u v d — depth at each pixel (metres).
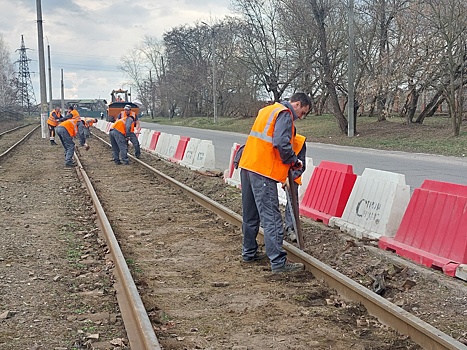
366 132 31.77
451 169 16.48
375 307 4.93
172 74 82.50
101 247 7.74
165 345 4.36
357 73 31.69
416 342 4.32
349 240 7.15
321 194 8.96
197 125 57.28
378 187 7.58
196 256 7.24
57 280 6.18
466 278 5.53
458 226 5.99
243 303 5.41
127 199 11.95
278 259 6.37
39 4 34.03
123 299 5.45
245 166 6.49
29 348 4.39
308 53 34.19
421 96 35.88
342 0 30.97
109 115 47.22
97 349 4.38
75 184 14.47
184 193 12.34
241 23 41.62
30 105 111.94
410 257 6.43
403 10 28.06
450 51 24.48
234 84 60.62
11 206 11.05
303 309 5.19
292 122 6.29
